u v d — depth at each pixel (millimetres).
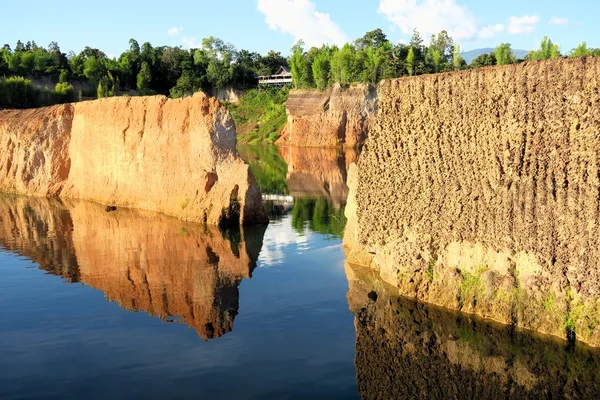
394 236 20047
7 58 106062
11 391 14391
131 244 29016
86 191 43500
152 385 14594
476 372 14820
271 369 15375
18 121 49500
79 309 20094
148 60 123062
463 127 17062
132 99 40094
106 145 41750
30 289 22297
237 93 121625
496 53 91312
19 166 47375
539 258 15195
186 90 117750
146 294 21547
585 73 14055
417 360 15617
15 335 17875
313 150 85312
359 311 19109
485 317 16688
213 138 33844
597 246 13930
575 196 14281
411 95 18859
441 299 18047
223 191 33438
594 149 13859
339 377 14883
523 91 15328
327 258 25891
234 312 19562
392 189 19875
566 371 14062
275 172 59875
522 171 15438
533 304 15453
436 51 99375
